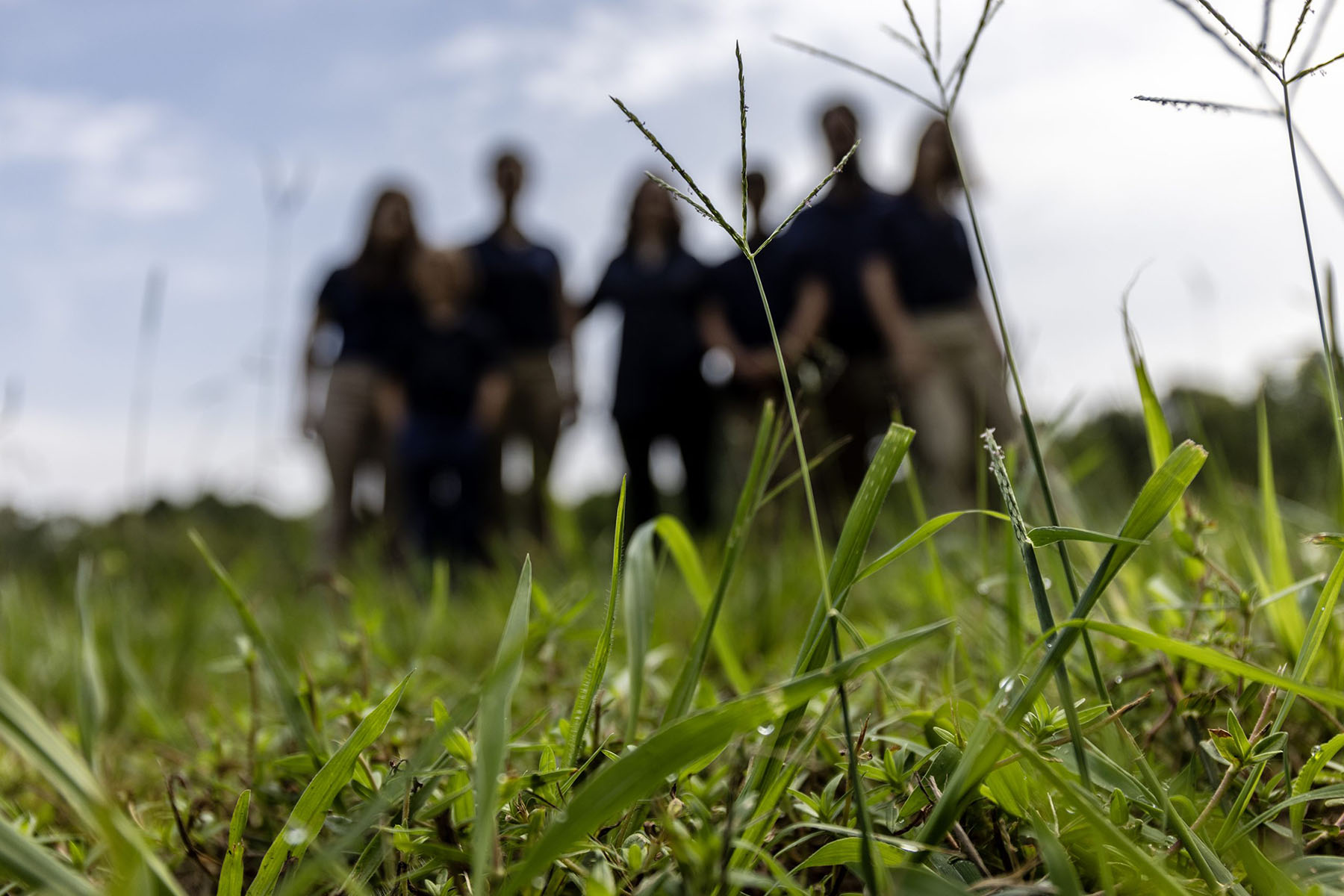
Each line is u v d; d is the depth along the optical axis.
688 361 5.65
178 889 0.52
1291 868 0.63
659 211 5.81
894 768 0.75
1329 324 0.89
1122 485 2.31
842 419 4.89
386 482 5.82
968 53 0.77
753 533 2.33
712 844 0.55
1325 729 0.98
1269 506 1.16
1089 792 0.64
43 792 1.20
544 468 6.21
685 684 0.82
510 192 6.17
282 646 2.16
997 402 2.81
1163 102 0.74
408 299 5.66
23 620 2.47
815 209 4.98
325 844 0.78
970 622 1.37
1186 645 0.57
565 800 0.73
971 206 0.79
